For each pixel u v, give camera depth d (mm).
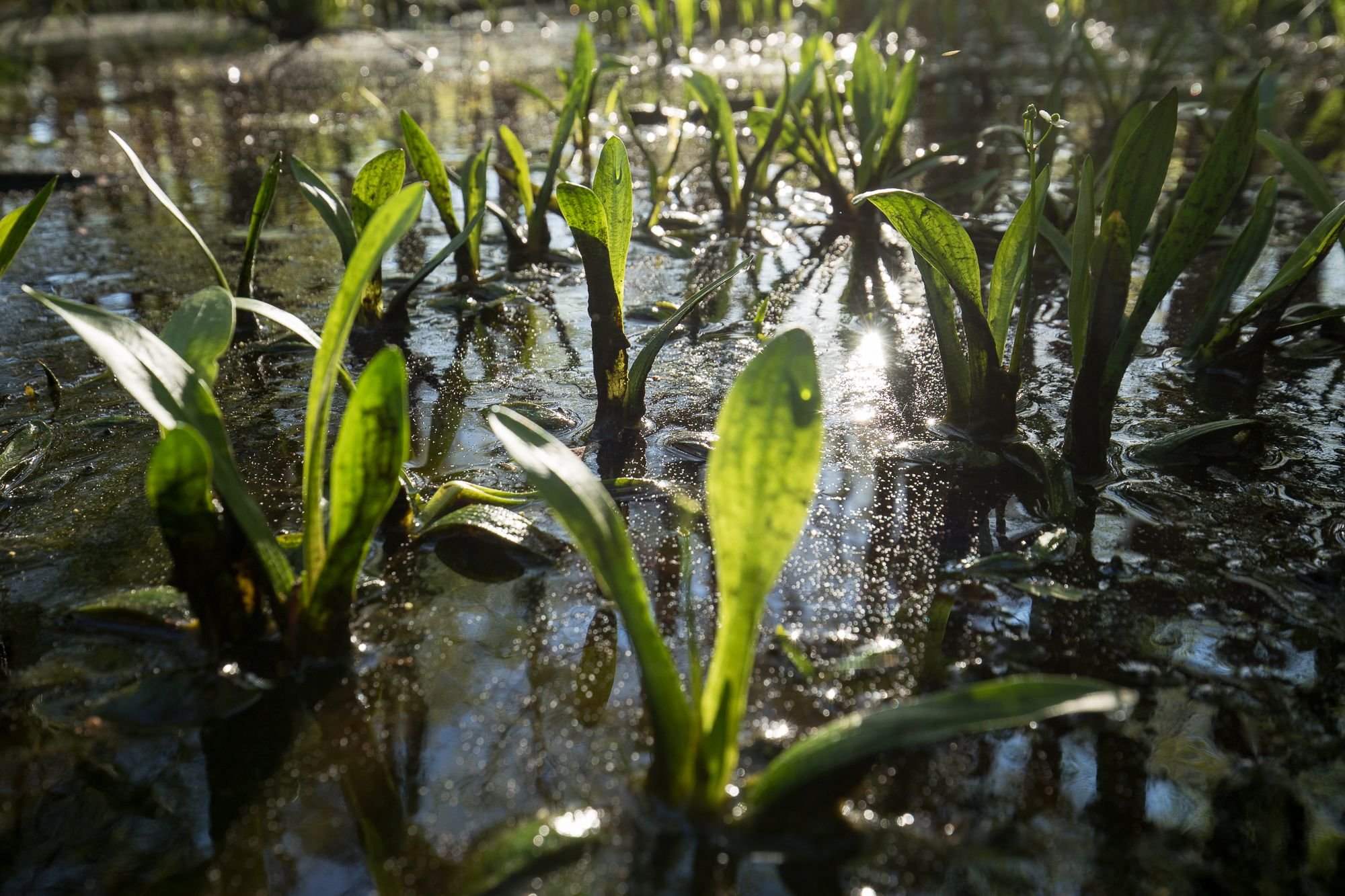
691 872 432
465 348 977
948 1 3598
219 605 533
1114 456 722
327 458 734
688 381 877
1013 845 444
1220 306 890
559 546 628
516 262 1306
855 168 1533
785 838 444
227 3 4590
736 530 437
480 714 506
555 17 5277
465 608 576
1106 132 2088
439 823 453
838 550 625
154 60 3883
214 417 516
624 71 3289
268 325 1049
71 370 918
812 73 1537
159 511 502
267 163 1956
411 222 474
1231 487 680
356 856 442
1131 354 672
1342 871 434
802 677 528
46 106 2816
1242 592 583
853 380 869
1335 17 3348
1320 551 614
